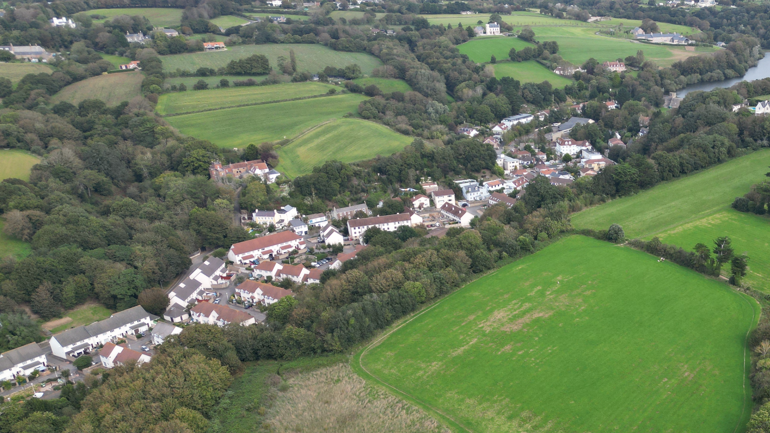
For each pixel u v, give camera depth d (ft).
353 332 492.54
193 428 392.27
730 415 391.04
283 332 495.41
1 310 561.02
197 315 594.24
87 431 378.12
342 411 417.49
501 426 396.16
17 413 409.49
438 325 521.65
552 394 424.05
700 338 479.82
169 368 437.58
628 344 477.36
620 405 408.46
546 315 525.34
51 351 545.03
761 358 440.86
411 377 452.76
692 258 591.37
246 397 436.35
